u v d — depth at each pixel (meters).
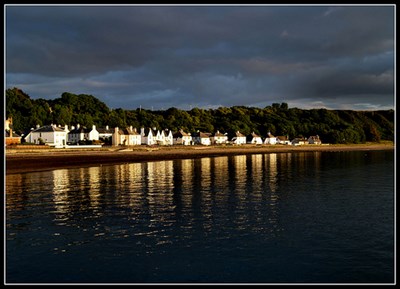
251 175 51.59
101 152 103.44
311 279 15.70
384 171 57.66
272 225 23.25
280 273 16.25
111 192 35.44
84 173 53.09
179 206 28.86
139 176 49.62
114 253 18.48
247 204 29.67
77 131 147.00
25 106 158.12
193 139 190.12
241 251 18.70
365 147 189.88
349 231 22.02
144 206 28.84
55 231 22.05
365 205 29.28
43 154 86.38
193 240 20.33
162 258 17.83
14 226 23.05
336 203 30.14
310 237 20.91
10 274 16.20
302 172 56.22
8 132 115.06
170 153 113.94
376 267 16.84
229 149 149.25
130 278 15.84
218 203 30.05
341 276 15.97
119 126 172.00
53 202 30.31
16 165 62.44
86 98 194.12
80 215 25.83
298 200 31.36
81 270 16.56
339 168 63.84
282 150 149.38
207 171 57.66
